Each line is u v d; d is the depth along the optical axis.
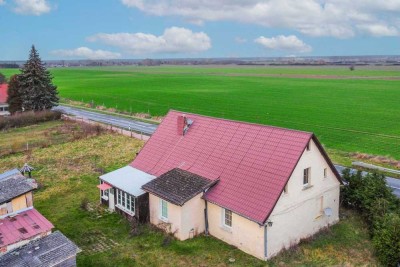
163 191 32.59
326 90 147.88
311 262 28.64
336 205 34.53
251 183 30.55
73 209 38.12
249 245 29.41
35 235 27.58
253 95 134.75
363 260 29.17
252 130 34.16
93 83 199.50
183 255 29.52
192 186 32.25
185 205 31.05
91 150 60.19
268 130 33.06
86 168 50.81
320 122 85.06
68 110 109.81
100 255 29.75
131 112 102.75
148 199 34.31
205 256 29.27
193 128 38.97
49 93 94.88
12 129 80.38
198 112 99.75
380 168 50.03
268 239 28.53
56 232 27.42
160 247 30.67
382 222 31.02
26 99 93.31
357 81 187.00
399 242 27.64
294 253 29.69
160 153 39.34
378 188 34.94
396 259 27.89
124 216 36.03
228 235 30.88
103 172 48.94
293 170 29.30
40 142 66.12
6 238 26.81
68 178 46.78
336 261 28.89
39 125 84.19
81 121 86.62
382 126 79.94
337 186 34.28
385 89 148.38
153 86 174.00
